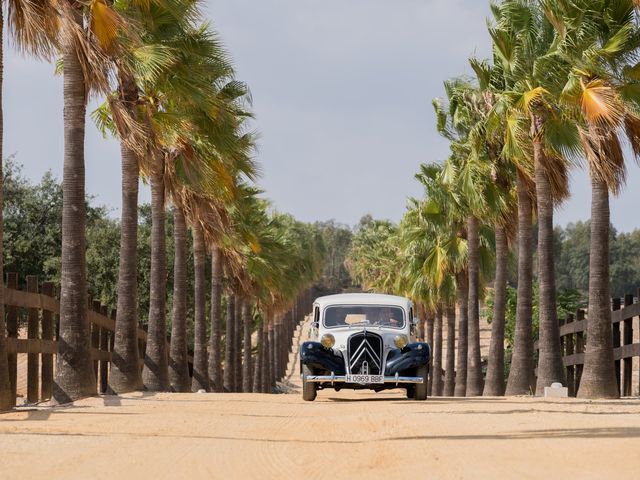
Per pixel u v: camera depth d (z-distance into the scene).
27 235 46.28
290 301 105.12
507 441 12.95
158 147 34.72
